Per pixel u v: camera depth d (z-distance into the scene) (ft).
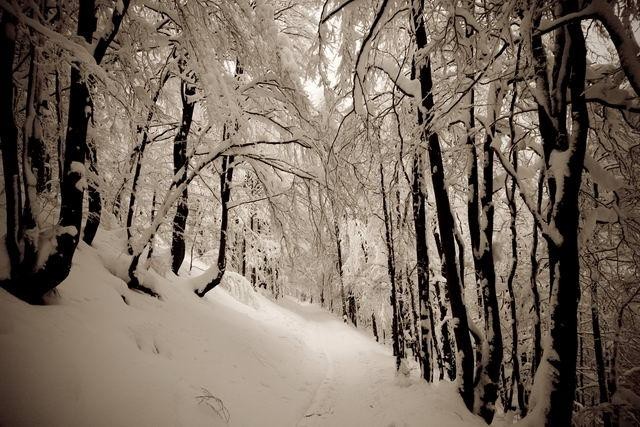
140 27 19.35
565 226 11.82
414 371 27.63
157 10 18.95
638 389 24.56
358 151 24.68
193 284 29.55
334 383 26.27
